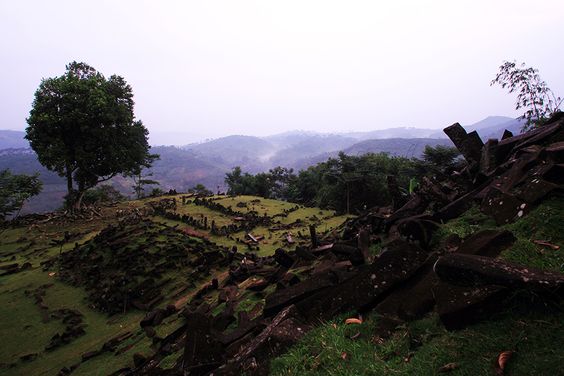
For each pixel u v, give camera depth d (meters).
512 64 15.60
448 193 8.44
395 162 36.22
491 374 2.53
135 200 38.53
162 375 5.20
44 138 27.20
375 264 4.71
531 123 15.31
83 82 29.75
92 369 7.70
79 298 13.02
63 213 31.16
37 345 10.09
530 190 4.99
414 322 3.71
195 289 12.27
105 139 28.94
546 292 2.84
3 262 18.98
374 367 3.23
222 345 5.22
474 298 3.19
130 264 14.12
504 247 3.98
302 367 3.69
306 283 5.61
